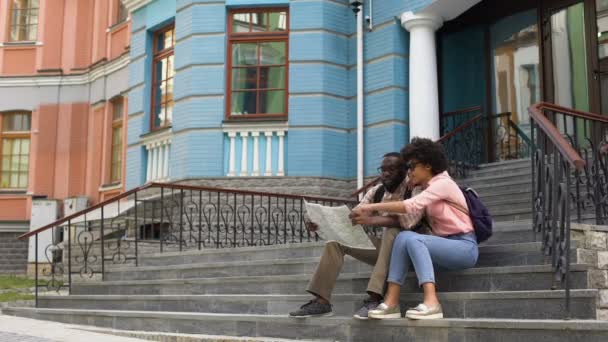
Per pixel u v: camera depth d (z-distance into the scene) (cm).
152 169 1184
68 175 1580
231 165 1068
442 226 471
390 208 463
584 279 439
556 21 1014
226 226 884
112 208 1241
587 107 965
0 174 1639
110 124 1493
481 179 904
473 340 410
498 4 1093
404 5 1045
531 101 1036
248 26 1120
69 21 1650
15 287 1116
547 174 479
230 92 1103
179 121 1105
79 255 1117
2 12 1684
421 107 1012
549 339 385
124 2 1303
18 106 1636
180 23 1138
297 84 1077
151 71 1245
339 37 1106
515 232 543
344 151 1081
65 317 696
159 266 781
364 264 589
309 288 493
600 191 611
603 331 367
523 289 454
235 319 541
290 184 1048
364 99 1080
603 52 959
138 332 593
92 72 1567
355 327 466
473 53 1117
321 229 489
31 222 1454
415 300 473
